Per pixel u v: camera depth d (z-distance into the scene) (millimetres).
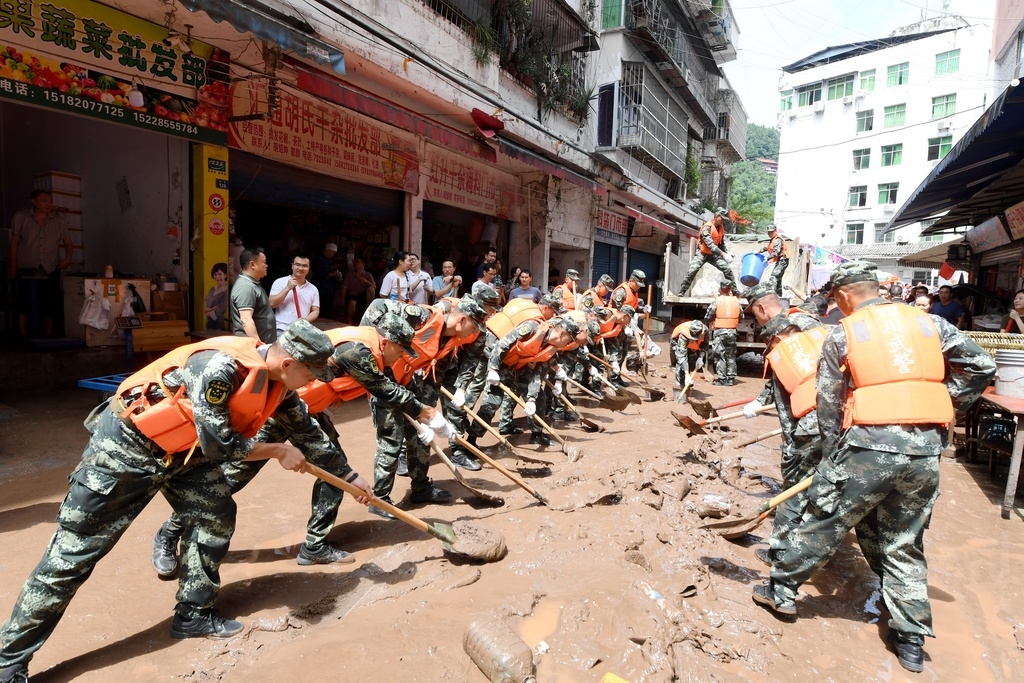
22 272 7145
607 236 19953
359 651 2531
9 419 5527
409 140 10867
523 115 12586
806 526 3045
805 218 39719
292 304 6371
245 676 2381
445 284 9023
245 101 7762
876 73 36344
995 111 6570
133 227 7887
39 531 3553
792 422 4078
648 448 5969
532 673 2393
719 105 33406
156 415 2418
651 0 19281
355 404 7898
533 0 13219
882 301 3082
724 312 10586
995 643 3041
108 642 2672
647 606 2990
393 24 8836
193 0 5172
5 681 2281
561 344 5875
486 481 4941
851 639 3029
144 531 3752
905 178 35781
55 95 5832
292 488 4660
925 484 2803
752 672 2646
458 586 3146
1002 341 6176
